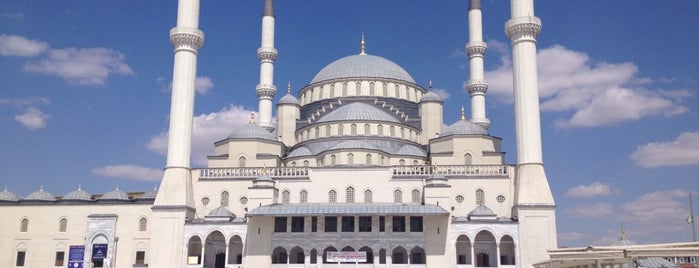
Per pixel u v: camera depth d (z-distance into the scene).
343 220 85.19
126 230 95.00
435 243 83.19
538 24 92.44
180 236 88.19
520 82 90.56
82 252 94.19
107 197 97.56
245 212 92.12
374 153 97.38
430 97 114.31
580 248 53.34
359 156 96.25
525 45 91.69
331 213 82.50
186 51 96.69
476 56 121.00
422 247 83.31
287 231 85.31
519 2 93.56
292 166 94.69
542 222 83.56
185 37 96.56
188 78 96.00
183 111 94.31
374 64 125.56
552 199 84.56
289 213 82.81
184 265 87.19
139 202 95.81
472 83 120.06
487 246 87.25
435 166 89.44
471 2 123.19
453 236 83.75
